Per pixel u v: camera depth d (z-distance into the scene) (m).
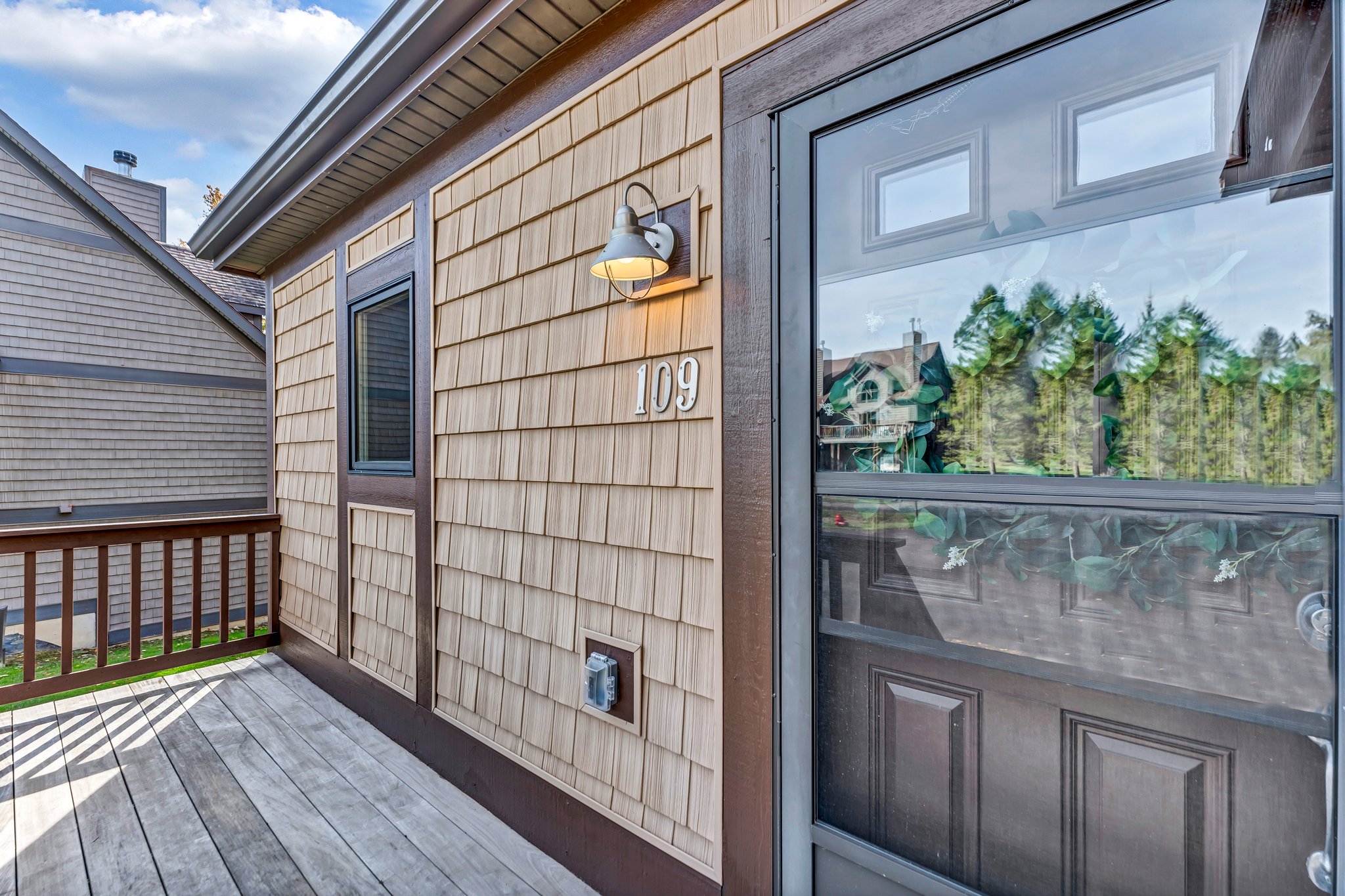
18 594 6.09
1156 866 0.94
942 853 1.15
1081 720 1.01
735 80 1.47
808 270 1.32
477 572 2.29
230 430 7.37
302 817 2.12
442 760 2.42
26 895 1.73
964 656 1.12
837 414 1.29
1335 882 0.81
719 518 1.49
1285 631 0.85
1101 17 0.97
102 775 2.38
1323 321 0.82
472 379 2.32
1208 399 0.90
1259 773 0.87
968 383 1.12
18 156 6.08
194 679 3.47
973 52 1.10
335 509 3.26
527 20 1.82
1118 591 0.98
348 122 2.47
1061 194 1.02
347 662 3.09
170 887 1.77
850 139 1.27
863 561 1.25
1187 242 0.92
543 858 1.93
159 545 6.77
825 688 1.31
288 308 3.83
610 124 1.78
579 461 1.89
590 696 1.78
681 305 1.60
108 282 6.56
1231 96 0.88
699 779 1.54
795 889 1.34
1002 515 1.09
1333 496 0.81
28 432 6.05
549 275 1.99
